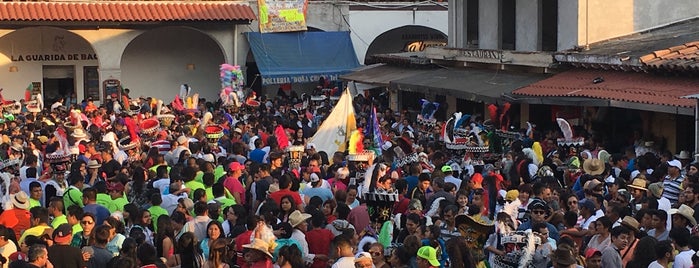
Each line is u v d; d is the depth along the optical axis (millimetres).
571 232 13453
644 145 23672
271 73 41750
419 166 17859
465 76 32062
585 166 18594
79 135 21969
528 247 12211
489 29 33250
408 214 13703
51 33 42531
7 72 42031
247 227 13602
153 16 40250
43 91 42750
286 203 14758
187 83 45062
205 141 23062
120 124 27859
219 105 37812
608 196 16203
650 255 11844
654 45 26578
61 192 17578
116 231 13492
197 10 41125
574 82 26328
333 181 18156
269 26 42406
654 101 22203
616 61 25578
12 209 14930
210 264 12281
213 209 14461
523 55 29484
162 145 22922
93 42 40844
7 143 22766
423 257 11617
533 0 30484
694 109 21125
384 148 22062
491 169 19156
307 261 13281
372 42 45406
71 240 13281
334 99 38594
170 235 13406
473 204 13992
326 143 22609
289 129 26859
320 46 43250
